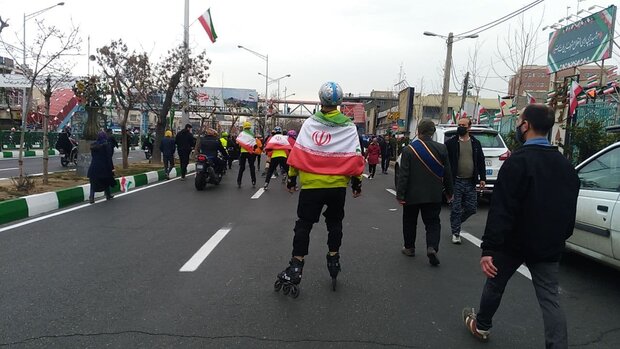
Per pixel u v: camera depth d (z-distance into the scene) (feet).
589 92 53.47
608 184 17.25
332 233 15.66
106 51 56.75
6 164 67.62
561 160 10.66
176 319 13.01
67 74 45.11
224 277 16.78
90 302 14.16
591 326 13.38
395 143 91.25
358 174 15.26
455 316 13.71
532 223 10.46
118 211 30.76
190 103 85.92
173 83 67.87
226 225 26.25
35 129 124.77
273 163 44.19
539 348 11.79
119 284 15.84
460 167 22.81
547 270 10.71
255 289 15.57
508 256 11.19
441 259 20.04
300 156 14.87
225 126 238.07
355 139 15.21
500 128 67.92
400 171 19.44
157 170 56.80
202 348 11.37
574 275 18.31
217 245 21.47
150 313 13.39
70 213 29.84
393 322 13.17
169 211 30.96
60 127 93.71
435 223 19.38
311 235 24.13
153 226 25.81
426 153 18.93
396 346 11.75
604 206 16.71
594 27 53.47
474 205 23.13
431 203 19.16
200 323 12.78
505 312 14.19
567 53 59.06
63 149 64.39
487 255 10.84
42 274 16.84
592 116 47.14
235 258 19.29
